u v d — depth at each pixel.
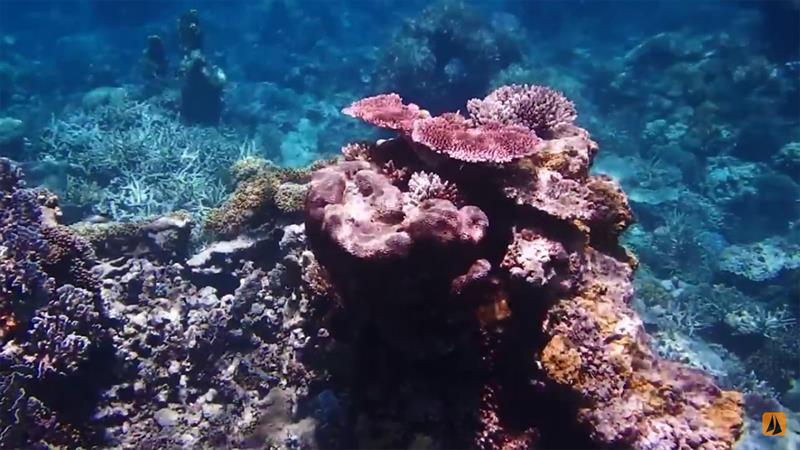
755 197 4.94
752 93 6.18
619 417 1.09
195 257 2.09
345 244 1.09
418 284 1.13
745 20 7.63
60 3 10.85
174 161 3.92
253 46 9.19
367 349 1.30
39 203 1.85
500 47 6.46
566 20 9.84
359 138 5.60
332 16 10.17
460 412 1.19
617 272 1.33
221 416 1.61
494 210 1.26
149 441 1.54
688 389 1.20
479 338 1.18
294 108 6.80
